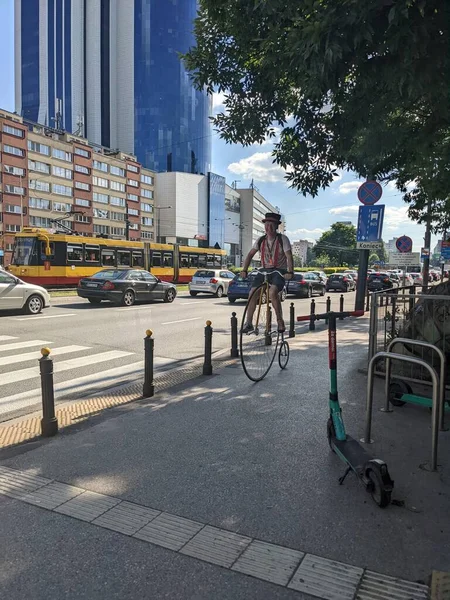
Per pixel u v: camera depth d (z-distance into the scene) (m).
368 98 4.69
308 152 6.43
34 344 9.72
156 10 105.31
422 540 2.73
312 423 4.73
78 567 2.48
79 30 108.25
